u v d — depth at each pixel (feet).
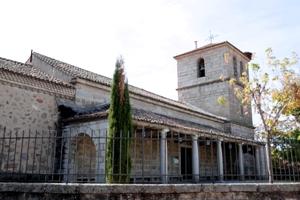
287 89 36.78
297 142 27.48
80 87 51.08
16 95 42.14
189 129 51.80
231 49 93.15
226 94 88.33
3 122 39.96
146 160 52.13
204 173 65.82
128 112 31.78
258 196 21.66
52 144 44.60
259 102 36.78
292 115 41.04
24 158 41.01
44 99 45.50
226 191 20.90
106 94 55.52
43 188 19.06
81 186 18.63
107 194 18.75
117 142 29.73
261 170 71.67
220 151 58.65
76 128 44.91
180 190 19.90
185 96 97.71
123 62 33.55
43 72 55.36
